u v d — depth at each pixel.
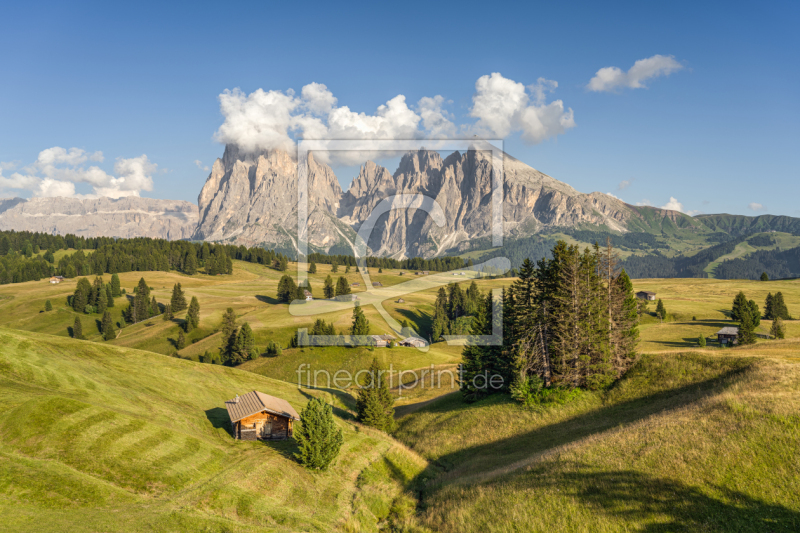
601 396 50.62
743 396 34.22
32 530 22.86
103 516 25.70
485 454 45.69
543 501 29.19
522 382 53.94
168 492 30.44
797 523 21.89
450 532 30.05
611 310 55.75
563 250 55.91
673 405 41.47
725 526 22.83
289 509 32.66
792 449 26.45
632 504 26.45
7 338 52.28
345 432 53.19
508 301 61.81
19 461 29.16
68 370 48.03
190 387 57.62
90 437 33.59
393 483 42.06
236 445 42.66
